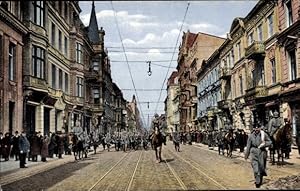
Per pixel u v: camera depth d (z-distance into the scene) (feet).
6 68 97.50
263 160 45.68
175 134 134.31
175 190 43.98
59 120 146.30
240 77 146.20
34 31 114.32
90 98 208.23
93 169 72.43
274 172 59.16
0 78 93.81
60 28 149.28
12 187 49.60
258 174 45.01
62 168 75.31
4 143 87.71
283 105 104.06
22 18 111.45
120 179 56.08
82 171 69.00
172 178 55.98
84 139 106.52
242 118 140.87
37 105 120.37
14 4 103.71
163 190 44.29
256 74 127.24
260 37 124.98
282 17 105.40
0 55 94.58
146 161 89.71
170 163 82.79
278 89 109.09
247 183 48.62
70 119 161.99
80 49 174.09
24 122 108.99
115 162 88.12
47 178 58.95
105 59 240.73
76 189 46.93
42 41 118.01
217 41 238.68
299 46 96.17
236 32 147.95
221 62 175.73
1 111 94.38
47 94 122.31
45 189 47.47
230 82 161.79
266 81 118.52
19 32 106.32
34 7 115.44
